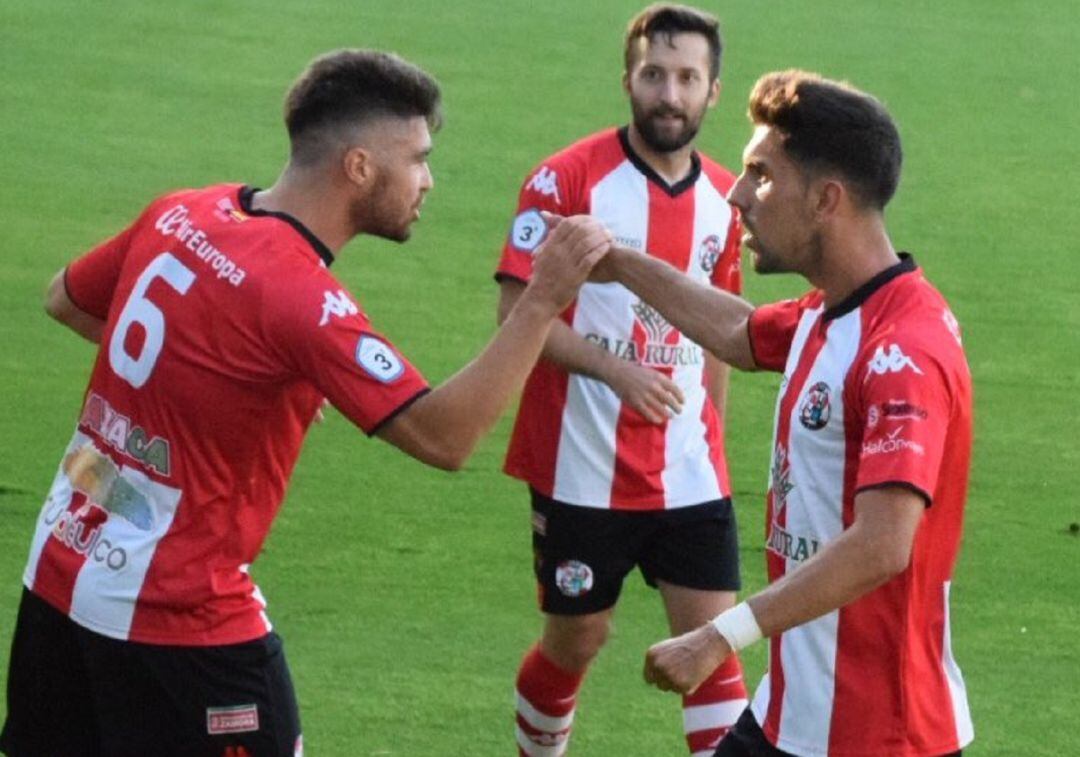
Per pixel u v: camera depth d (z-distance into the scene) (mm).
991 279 36438
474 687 21516
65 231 36312
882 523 13125
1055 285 36312
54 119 42531
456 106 44750
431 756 19906
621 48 50125
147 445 14734
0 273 34062
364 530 25594
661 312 16297
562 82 47094
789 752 14258
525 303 14617
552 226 15484
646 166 20219
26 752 15734
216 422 14531
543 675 19766
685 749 20484
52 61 46312
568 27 51875
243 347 14352
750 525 26266
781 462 14414
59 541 15195
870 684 13961
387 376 14141
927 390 13359
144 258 15008
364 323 14320
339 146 14648
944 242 38312
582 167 20156
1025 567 25312
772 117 14180
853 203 14023
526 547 25375
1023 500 27453
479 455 28219
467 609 23516
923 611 13992
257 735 15180
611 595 20109
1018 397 31125
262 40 48844
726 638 13234
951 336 13781
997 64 50875
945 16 55000
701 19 20031
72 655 15242
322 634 22594
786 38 51594
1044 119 46625
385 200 14828
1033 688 22031
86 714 15430
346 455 27984
